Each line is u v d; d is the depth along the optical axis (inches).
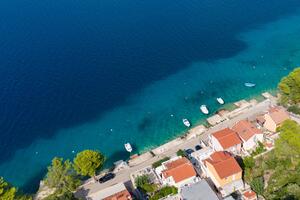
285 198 4178.2
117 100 7150.6
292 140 4763.8
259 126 5684.1
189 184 4694.9
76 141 6353.3
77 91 7362.2
